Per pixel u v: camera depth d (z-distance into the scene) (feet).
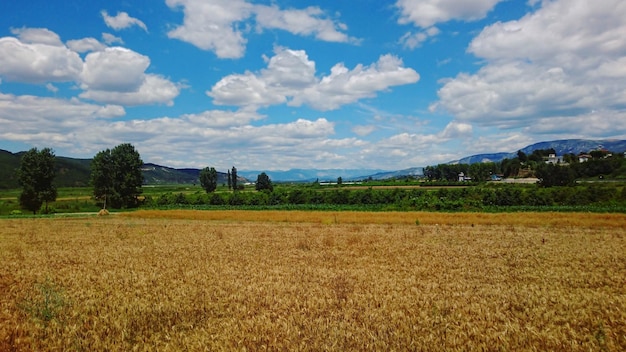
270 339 25.91
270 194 272.31
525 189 222.28
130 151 316.60
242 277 47.11
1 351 24.88
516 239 91.56
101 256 66.80
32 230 120.67
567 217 151.84
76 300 36.37
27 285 43.96
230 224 145.79
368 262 59.52
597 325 29.60
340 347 24.62
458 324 29.66
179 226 135.64
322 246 79.25
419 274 50.08
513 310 33.09
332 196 252.01
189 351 24.45
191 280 45.62
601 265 57.67
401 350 24.43
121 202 308.81
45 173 258.78
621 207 183.11
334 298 36.78
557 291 40.29
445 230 115.03
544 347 25.34
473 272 51.65
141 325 29.66
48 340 26.63
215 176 401.90
